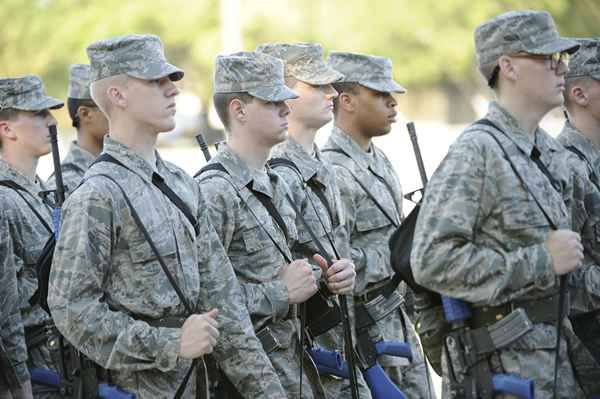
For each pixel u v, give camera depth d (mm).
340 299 17422
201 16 82938
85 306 13727
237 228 16859
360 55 21156
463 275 14344
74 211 13906
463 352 14688
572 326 16438
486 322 14648
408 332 20797
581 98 18641
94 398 14344
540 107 15125
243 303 15141
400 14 88500
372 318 19625
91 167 14367
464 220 14406
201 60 83062
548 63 15062
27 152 18938
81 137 20547
